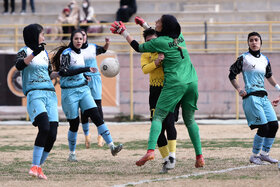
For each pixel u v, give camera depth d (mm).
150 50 19172
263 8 66500
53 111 19703
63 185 17266
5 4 66750
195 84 19469
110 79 49000
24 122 46938
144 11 67125
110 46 58281
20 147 30406
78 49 23094
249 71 22109
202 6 65625
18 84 48156
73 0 60531
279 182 17000
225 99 50625
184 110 20078
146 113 50281
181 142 31438
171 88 19078
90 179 18797
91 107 23375
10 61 47938
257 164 22172
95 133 38250
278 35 60719
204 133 37000
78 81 23672
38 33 19047
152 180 18031
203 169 20859
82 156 26203
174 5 66938
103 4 68562
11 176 19922
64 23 58875
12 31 63938
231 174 19125
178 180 17859
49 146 19891
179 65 19266
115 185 17031
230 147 28500
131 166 22469
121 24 19750
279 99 22641
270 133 22172
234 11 63969
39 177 18953
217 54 50656
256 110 21812
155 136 19031
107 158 25359
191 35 62469
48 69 19891
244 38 60219
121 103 50719
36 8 69438
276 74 50094
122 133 37844
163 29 19250
